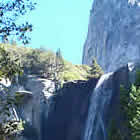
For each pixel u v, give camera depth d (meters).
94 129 57.88
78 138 61.44
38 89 61.72
